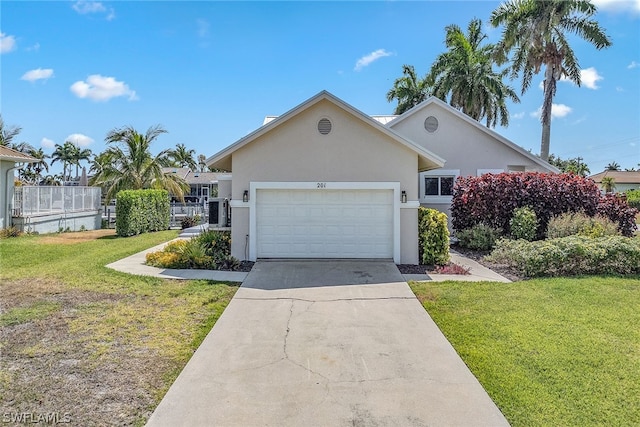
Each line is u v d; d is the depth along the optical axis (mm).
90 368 4418
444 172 16156
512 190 12891
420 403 3734
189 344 5105
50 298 7074
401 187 10266
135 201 17250
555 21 19625
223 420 3461
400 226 10312
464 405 3699
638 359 4562
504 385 4031
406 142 9945
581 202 12789
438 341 5219
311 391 3959
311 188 10297
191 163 63844
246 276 8742
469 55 26344
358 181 10266
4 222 16125
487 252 12242
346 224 10398
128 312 6312
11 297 7117
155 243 14469
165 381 4156
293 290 7672
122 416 3523
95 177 24625
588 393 3854
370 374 4320
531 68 21453
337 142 10227
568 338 5168
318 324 5875
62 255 11578
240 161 10312
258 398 3824
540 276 8859
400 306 6711
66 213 18859
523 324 5699
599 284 7840
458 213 13844
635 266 8727
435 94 28422
